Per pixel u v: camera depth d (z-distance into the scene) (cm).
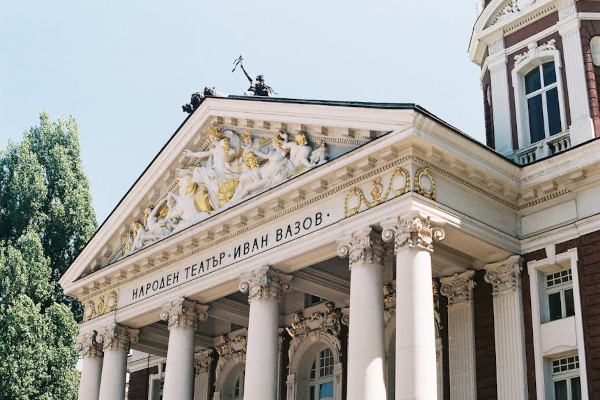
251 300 2770
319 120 2684
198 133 3188
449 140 2452
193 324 3088
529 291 2616
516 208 2698
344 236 2516
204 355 3759
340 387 3164
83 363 3472
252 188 2889
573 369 2498
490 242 2570
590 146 2520
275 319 2748
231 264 2894
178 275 3139
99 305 3494
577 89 2917
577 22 2994
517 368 2552
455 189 2516
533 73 3123
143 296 3272
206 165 3158
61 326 4772
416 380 2217
